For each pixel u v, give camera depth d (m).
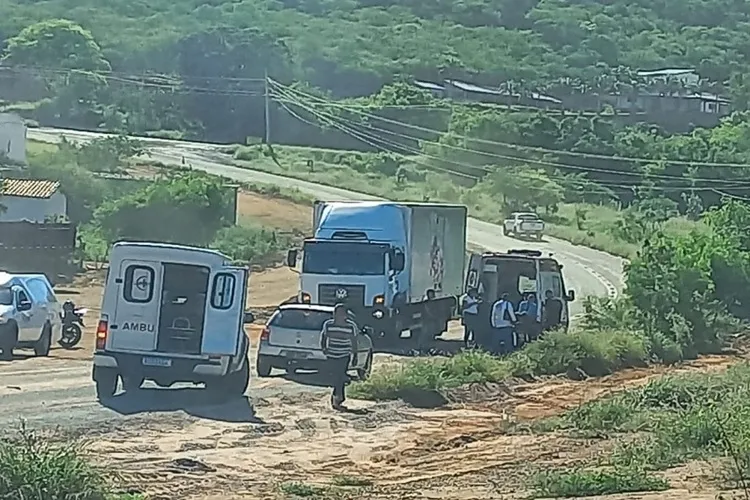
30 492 15.34
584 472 20.95
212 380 30.44
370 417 30.31
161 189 86.81
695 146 123.06
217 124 145.00
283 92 146.88
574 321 57.66
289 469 23.17
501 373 38.34
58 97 140.12
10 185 81.50
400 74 169.38
